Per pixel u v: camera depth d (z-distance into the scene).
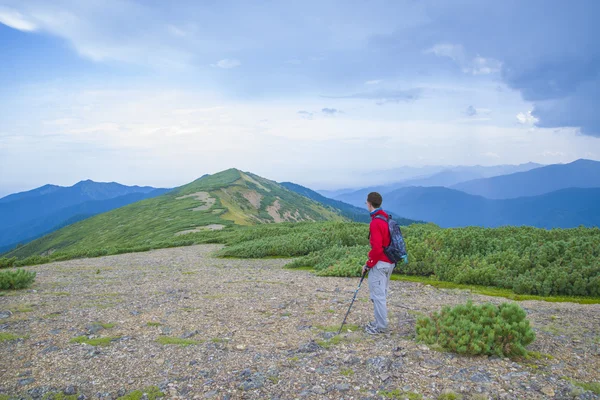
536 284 10.14
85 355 6.08
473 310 6.57
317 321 7.89
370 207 7.05
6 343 6.56
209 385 5.05
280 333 7.17
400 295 10.28
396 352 5.90
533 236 14.84
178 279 13.58
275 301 9.73
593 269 10.12
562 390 4.57
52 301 9.79
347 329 7.26
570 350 5.94
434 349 6.01
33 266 19.91
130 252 27.22
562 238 14.58
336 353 5.99
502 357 5.65
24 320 7.96
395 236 6.80
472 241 14.51
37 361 5.85
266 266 17.30
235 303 9.59
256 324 7.78
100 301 9.83
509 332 5.72
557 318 7.76
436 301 9.53
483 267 11.60
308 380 5.09
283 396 4.70
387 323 6.93
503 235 16.16
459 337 5.92
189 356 6.05
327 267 14.99
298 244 20.45
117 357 6.02
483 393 4.56
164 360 5.90
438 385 4.81
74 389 4.96
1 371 5.50
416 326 6.68
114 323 7.83
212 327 7.59
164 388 4.99
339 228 24.17
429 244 14.92
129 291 11.22
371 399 4.53
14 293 10.88
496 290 10.65
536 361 5.54
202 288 11.63
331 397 4.63
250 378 5.19
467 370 5.21
